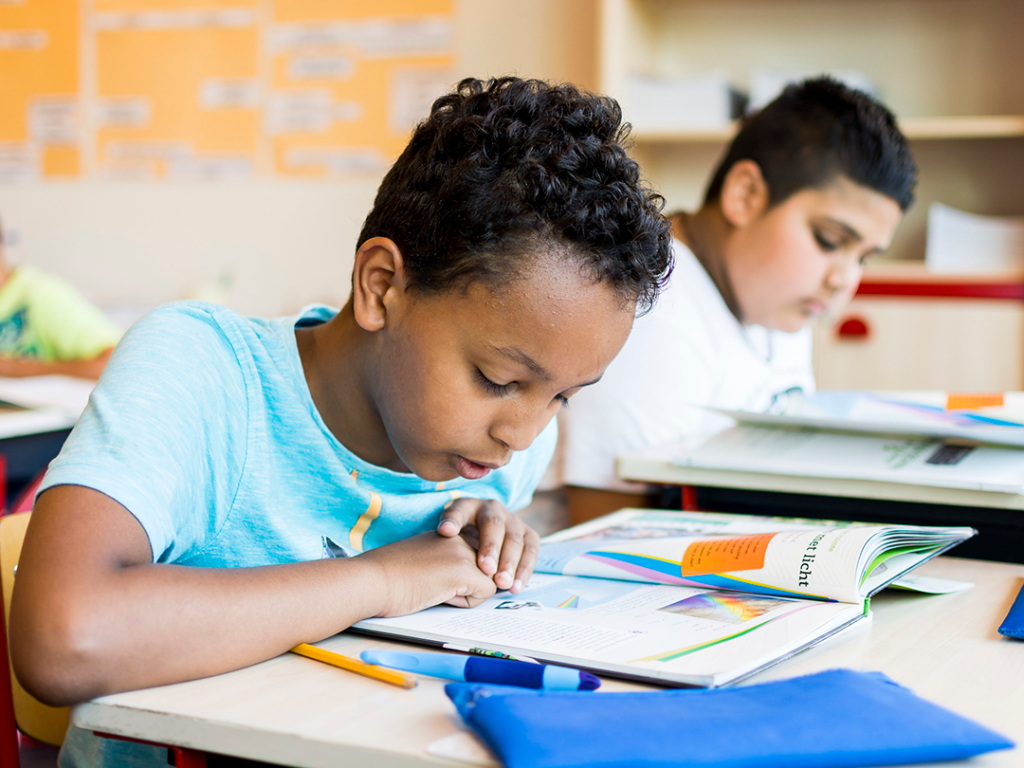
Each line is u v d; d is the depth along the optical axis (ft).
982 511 3.18
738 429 3.91
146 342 2.41
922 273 8.71
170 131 11.05
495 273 2.08
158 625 1.85
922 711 1.61
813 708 1.61
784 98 4.91
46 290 8.96
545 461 3.49
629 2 9.07
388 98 10.50
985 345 8.59
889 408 3.67
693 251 5.11
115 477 2.02
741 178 4.86
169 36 10.94
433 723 1.68
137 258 11.27
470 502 2.78
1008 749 1.58
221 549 2.59
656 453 3.74
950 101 9.33
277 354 2.65
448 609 2.32
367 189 10.68
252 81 10.80
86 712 1.80
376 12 10.43
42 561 1.89
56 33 11.18
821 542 2.44
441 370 2.19
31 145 11.37
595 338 2.12
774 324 5.00
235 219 11.00
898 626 2.31
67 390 6.86
